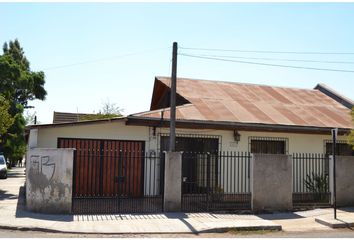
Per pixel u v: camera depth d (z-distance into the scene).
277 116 16.06
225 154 14.91
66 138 13.55
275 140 15.71
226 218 10.88
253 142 15.58
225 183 14.70
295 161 15.80
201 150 14.87
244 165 15.07
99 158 13.84
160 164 14.17
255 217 11.28
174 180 11.63
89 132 13.80
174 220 10.39
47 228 9.12
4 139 32.31
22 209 11.42
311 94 20.64
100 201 12.96
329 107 18.73
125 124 13.84
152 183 14.22
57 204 10.77
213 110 15.52
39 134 13.31
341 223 10.42
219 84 19.66
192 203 13.03
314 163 16.09
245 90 19.42
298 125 15.23
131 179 14.08
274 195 12.36
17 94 30.02
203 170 14.31
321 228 10.27
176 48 12.34
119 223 9.84
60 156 10.84
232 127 14.41
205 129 14.60
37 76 27.22
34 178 11.00
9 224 9.38
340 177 13.40
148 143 14.30
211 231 9.48
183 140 14.76
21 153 41.81
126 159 13.07
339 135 16.06
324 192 14.56
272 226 9.96
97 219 10.24
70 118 26.80
